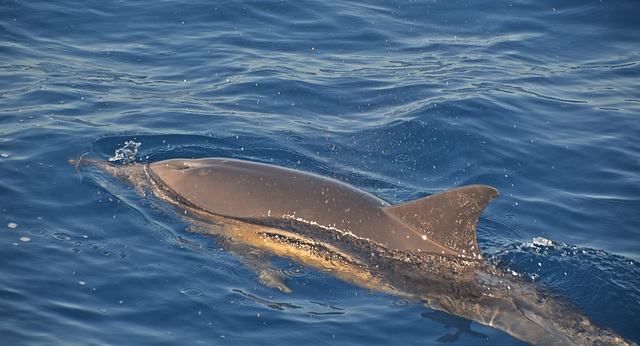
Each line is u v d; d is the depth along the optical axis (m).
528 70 22.44
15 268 10.35
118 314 9.60
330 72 21.41
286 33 24.47
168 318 9.64
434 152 16.52
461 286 10.65
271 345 9.25
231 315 9.84
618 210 14.11
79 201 12.68
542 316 10.05
